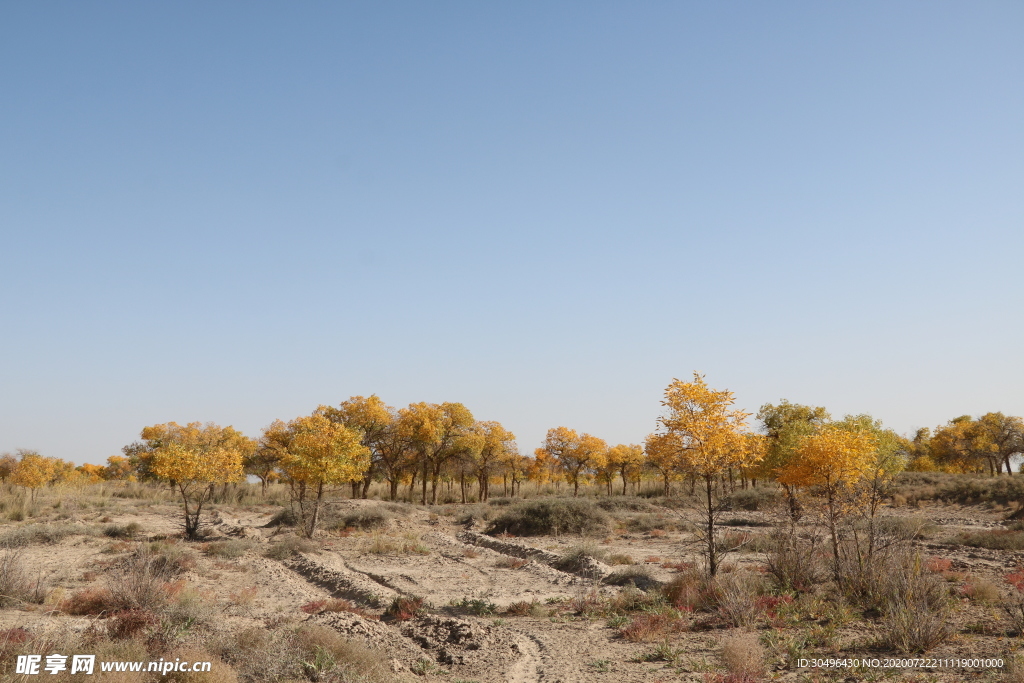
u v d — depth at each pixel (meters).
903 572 13.53
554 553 24.86
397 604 15.06
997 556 21.36
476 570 22.12
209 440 56.69
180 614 12.19
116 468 83.75
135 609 11.34
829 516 15.62
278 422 52.75
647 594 15.88
